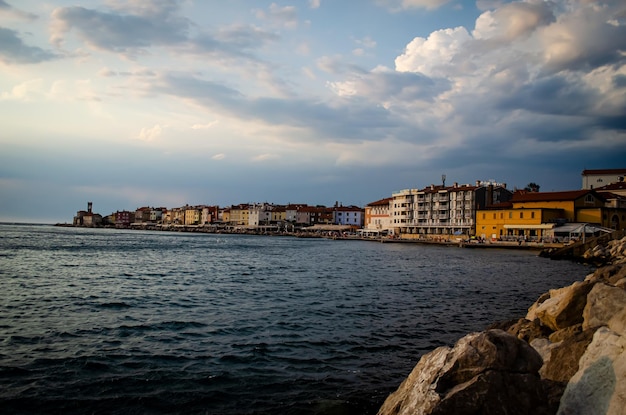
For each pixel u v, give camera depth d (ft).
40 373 48.98
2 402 41.45
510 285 132.26
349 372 52.26
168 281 128.77
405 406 30.73
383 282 136.05
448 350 32.17
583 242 238.68
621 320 33.65
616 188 382.83
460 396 27.55
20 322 71.97
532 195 364.79
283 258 236.43
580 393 28.30
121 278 133.28
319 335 68.44
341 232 628.69
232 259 222.07
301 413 41.39
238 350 59.52
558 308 46.03
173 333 67.56
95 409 40.98
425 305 96.22
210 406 42.37
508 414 27.35
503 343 29.81
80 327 69.67
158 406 42.01
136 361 53.98
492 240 357.00
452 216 454.40
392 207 532.73
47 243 327.06
